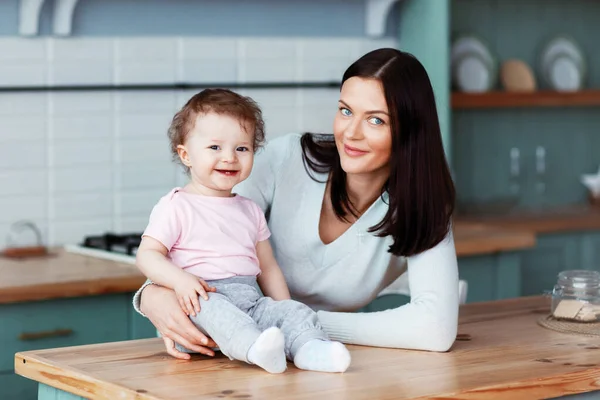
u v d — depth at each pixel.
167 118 4.68
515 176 6.05
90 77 4.49
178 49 4.68
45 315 3.65
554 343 2.59
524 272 5.33
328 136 2.79
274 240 2.77
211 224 2.40
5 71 4.30
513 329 2.76
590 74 6.35
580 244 5.51
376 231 2.62
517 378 2.22
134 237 4.38
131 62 4.57
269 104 4.94
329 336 2.55
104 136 4.54
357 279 2.73
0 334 3.58
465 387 2.13
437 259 2.55
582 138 6.36
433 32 5.15
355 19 5.19
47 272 3.82
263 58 4.91
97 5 4.48
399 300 4.32
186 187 2.46
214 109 2.36
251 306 2.38
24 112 4.36
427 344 2.47
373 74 2.44
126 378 2.16
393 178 2.53
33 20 4.29
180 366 2.27
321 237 2.74
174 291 2.36
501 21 5.94
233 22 4.83
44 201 4.44
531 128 6.14
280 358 2.20
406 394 2.06
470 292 4.67
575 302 2.84
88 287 3.68
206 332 2.32
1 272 3.82
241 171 2.40
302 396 2.04
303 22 5.04
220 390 2.08
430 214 2.53
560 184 6.29
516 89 5.86
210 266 2.38
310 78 5.06
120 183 4.59
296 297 2.83
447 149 5.15
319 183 2.73
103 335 3.77
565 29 6.24
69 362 2.30
